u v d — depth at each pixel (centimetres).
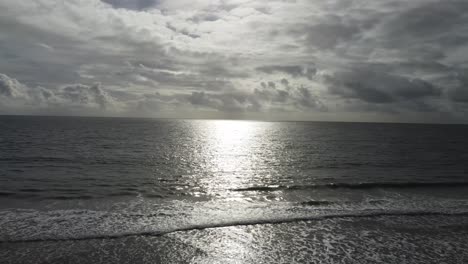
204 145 5134
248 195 1673
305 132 10131
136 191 1703
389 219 1275
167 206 1413
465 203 1527
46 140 4688
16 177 2005
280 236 1086
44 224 1122
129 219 1203
